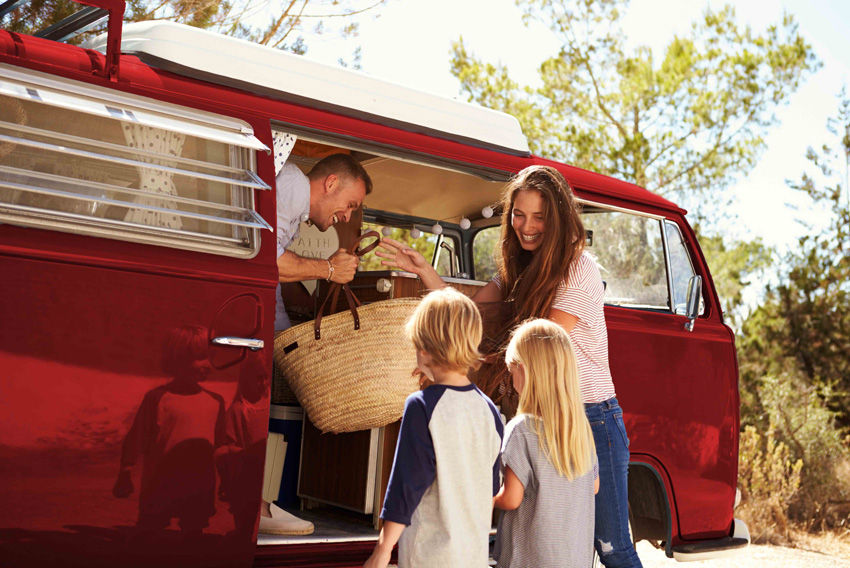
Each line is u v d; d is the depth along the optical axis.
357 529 3.36
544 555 2.63
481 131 3.62
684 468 4.04
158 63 2.76
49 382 2.28
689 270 4.48
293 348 3.24
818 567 6.50
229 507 2.57
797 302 11.28
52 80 2.41
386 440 3.42
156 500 2.43
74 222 2.37
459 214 4.92
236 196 2.75
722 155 12.21
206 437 2.53
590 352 3.13
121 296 2.41
